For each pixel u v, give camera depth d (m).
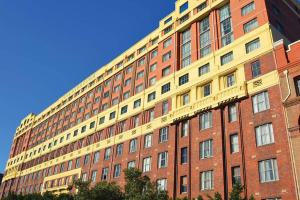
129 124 63.59
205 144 45.38
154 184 34.81
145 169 54.06
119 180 58.72
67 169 78.81
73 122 87.38
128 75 72.12
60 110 98.50
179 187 46.19
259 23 45.16
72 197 50.84
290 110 36.69
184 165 47.12
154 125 55.72
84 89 88.88
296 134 35.12
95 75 85.81
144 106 61.47
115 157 63.06
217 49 50.09
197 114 48.25
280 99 38.25
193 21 57.28
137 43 73.12
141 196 32.56
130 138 61.12
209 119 46.38
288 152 35.06
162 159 51.44
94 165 68.44
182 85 53.31
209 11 54.66
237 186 31.05
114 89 74.94
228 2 52.19
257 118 39.84
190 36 57.69
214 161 42.38
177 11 62.34
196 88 50.31
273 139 37.34
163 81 58.38
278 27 46.22
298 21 53.75
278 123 37.34
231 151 41.28
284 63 39.53
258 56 42.88
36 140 106.75
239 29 47.69
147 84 64.25
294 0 54.94
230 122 42.91
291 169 34.12
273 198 34.72
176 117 51.12
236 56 46.00
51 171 86.44
